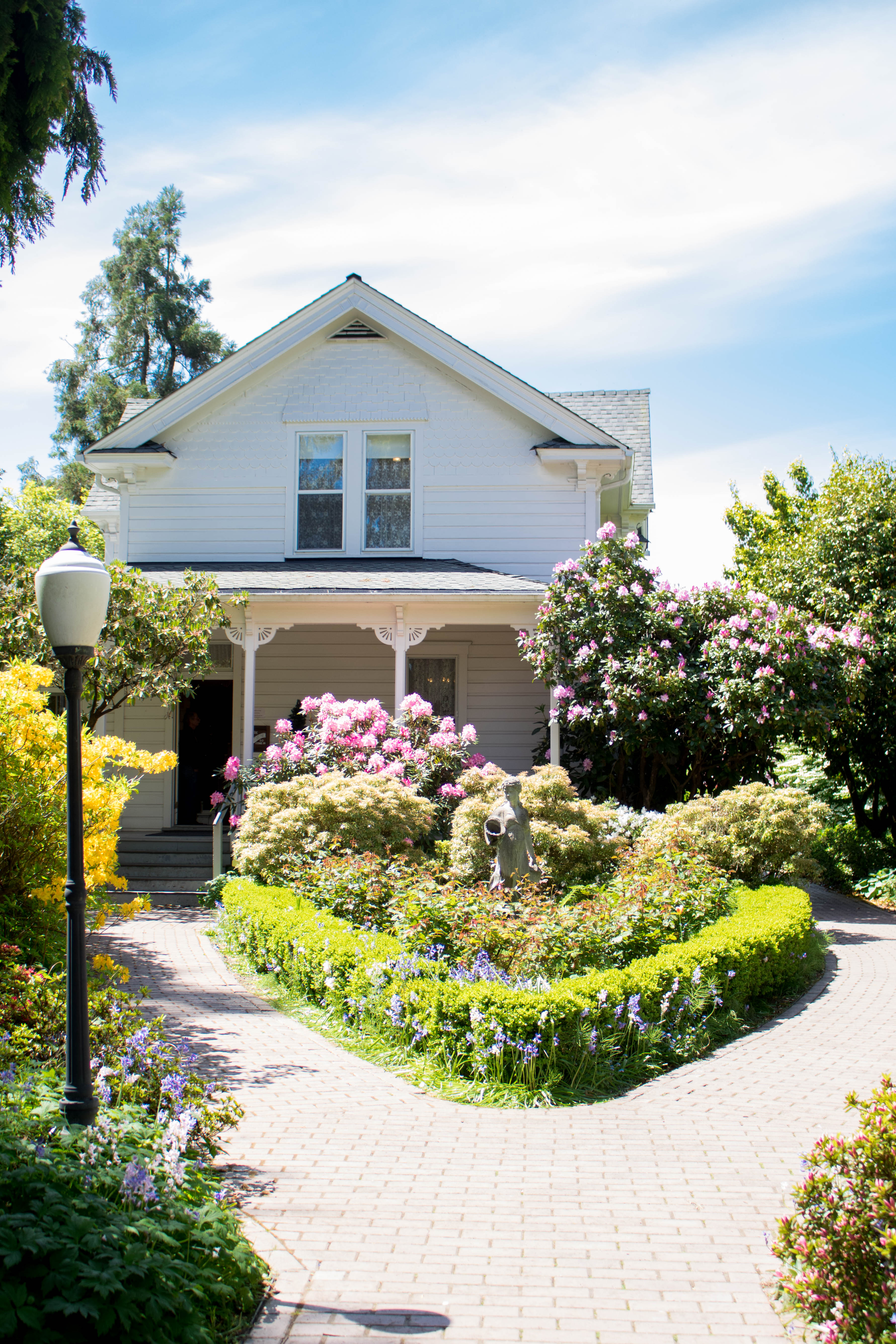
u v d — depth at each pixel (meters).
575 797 12.99
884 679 16.11
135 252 42.78
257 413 17.64
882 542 17.11
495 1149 5.54
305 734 14.85
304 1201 4.84
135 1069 5.22
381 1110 6.13
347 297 17.23
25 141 8.29
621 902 9.63
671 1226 4.62
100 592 4.96
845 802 20.28
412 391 17.50
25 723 8.17
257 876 12.13
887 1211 3.54
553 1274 4.18
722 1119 6.02
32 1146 3.86
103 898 8.41
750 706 13.65
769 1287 4.09
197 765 17.70
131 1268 3.29
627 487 18.84
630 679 14.08
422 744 14.68
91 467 17.61
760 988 8.84
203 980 9.52
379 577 15.79
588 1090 6.55
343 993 8.03
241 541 17.55
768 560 20.38
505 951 8.01
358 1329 3.77
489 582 15.58
